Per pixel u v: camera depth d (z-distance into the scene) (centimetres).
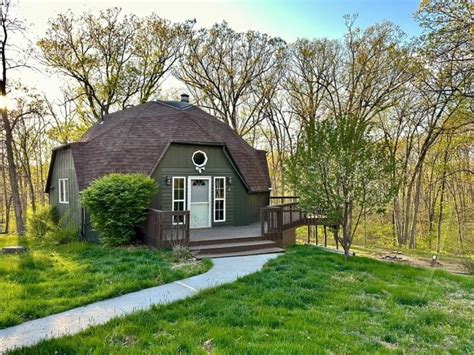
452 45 1359
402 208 2767
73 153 1432
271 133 3238
